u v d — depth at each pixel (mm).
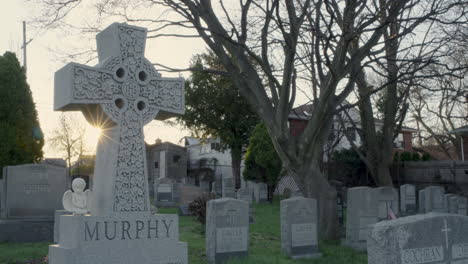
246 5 13477
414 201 23094
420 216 6184
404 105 20656
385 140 21203
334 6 13547
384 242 5785
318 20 12977
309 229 11742
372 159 21484
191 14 14141
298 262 10531
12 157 20188
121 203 7152
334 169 30344
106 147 7512
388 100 20875
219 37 13773
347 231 12969
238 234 10672
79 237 6688
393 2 12922
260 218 19453
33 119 21328
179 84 8117
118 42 7504
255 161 29766
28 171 13820
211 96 39000
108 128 7555
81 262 6652
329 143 28531
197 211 14852
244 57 14039
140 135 7531
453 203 19609
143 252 7215
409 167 29672
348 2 12250
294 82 14133
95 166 7715
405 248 5809
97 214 7305
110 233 6961
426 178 28688
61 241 7176
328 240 14133
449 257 6172
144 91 7695
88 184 24922
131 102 7535
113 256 6930
